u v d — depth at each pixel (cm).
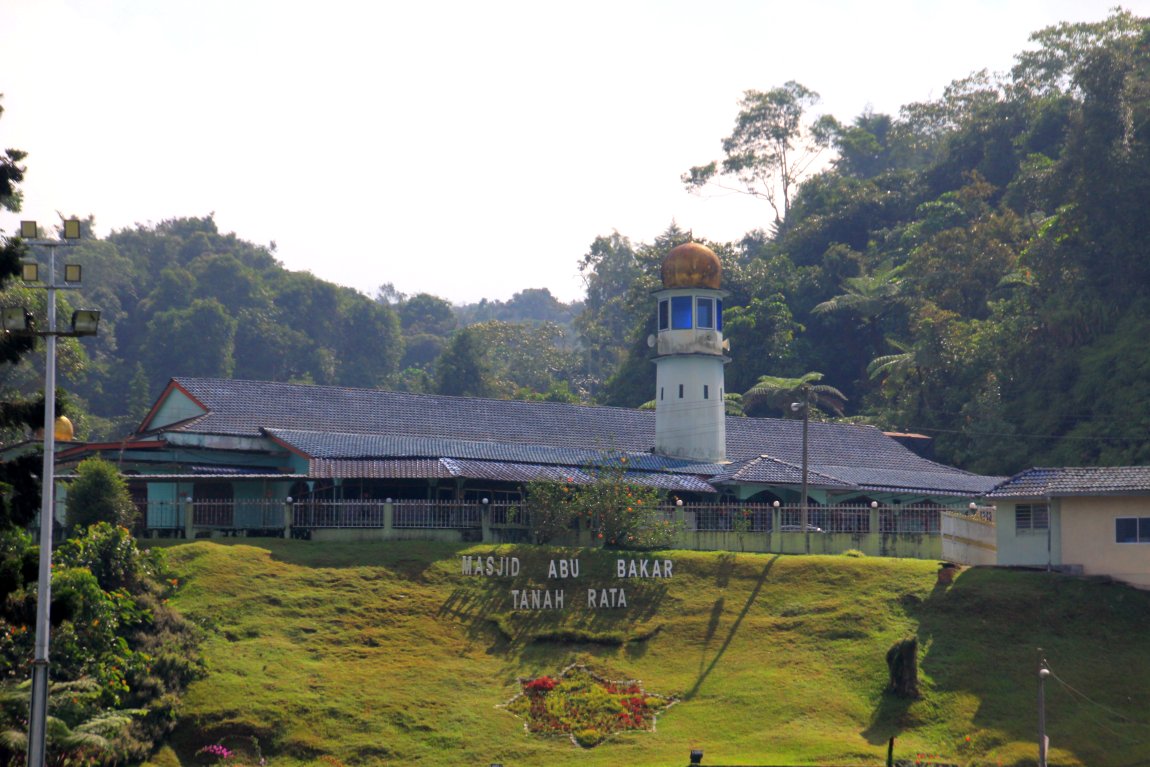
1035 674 4841
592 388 14988
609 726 4481
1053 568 5662
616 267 16400
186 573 5134
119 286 15850
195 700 4372
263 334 15175
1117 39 11831
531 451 6869
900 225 12644
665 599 5369
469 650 4928
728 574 5550
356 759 4219
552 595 5319
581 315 16262
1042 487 5694
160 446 6303
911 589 5388
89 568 4650
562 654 4969
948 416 9212
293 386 7088
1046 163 11388
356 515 5747
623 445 7381
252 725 4288
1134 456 7825
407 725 4403
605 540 5806
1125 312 8838
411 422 7094
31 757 3105
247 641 4775
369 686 4597
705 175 15238
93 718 3872
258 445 6531
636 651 5038
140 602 4653
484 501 5866
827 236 13275
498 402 7556
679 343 7175
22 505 3756
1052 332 8981
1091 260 9244
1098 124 9075
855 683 4772
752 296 11906
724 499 6694
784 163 15212
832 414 11188
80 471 5328
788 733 4422
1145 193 8912
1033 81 13400
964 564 5859
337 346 16300
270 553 5397
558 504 5834
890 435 8744
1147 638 5091
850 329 11688
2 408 3759
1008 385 9038
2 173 3897
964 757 4347
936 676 4803
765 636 5122
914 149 15525
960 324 9644
